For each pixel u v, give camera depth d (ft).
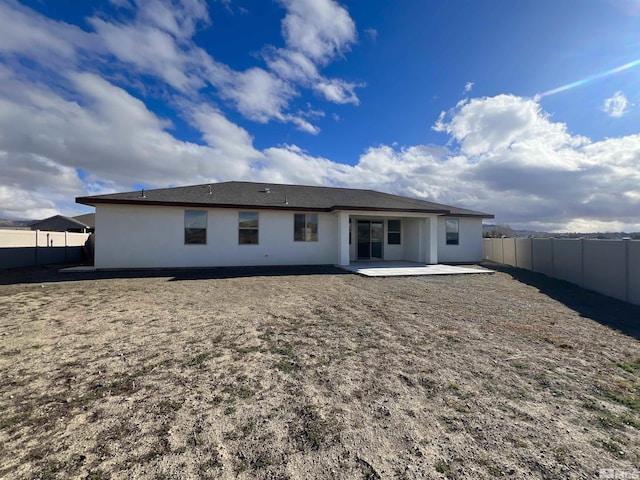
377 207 43.39
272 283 30.32
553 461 6.46
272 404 8.70
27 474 5.92
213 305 20.89
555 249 34.76
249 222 43.19
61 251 52.21
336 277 34.55
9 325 16.03
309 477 5.95
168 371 10.79
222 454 6.58
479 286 29.48
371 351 12.93
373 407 8.61
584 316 19.19
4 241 46.29
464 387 9.85
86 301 21.74
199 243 41.11
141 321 16.99
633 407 8.74
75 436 7.16
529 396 9.33
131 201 37.04
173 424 7.68
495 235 80.89
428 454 6.67
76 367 11.03
